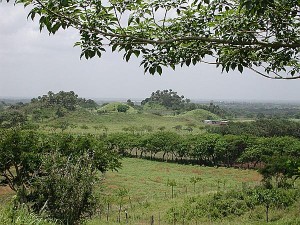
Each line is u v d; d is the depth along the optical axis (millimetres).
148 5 4305
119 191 34750
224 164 62375
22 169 22078
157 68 4465
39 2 3596
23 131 24406
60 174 11719
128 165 60969
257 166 58938
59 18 3834
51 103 129625
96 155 24188
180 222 21750
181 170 56500
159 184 43750
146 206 27453
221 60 4613
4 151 21422
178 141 65375
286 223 17062
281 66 5246
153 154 77000
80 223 11891
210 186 40938
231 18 4547
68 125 105688
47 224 7430
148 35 4520
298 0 3811
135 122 130750
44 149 22875
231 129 81375
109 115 135375
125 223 21562
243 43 4043
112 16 3996
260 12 3393
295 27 4414
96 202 12461
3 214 6242
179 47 4594
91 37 4086
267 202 22547
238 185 39812
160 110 181625
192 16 4625
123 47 4219
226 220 21344
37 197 11594
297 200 22906
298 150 52875
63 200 11352
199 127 118875
